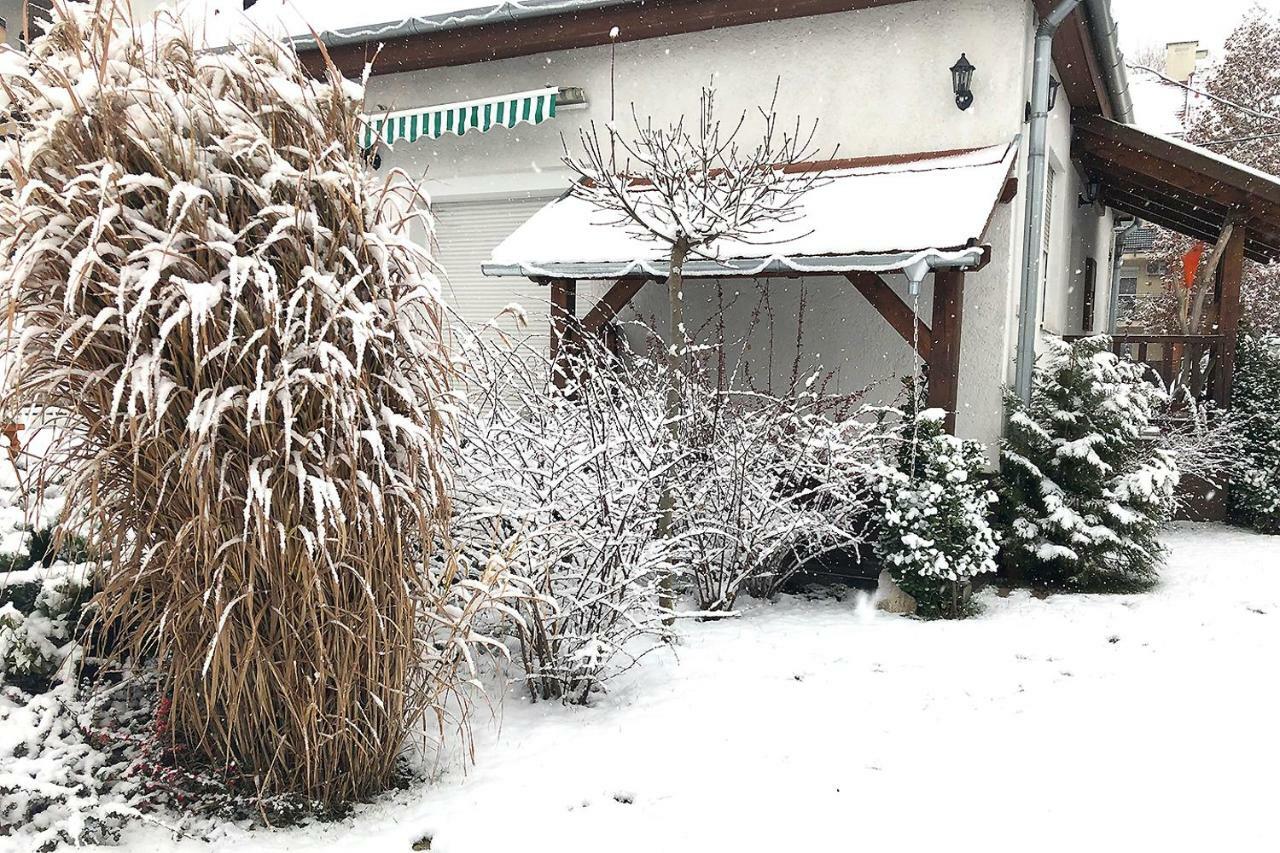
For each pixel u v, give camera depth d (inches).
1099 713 181.3
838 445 268.2
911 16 359.3
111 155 115.8
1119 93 473.4
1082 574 294.2
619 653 219.3
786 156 379.6
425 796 145.9
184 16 130.7
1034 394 344.5
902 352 368.8
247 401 120.0
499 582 154.5
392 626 137.0
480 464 190.9
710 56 392.8
